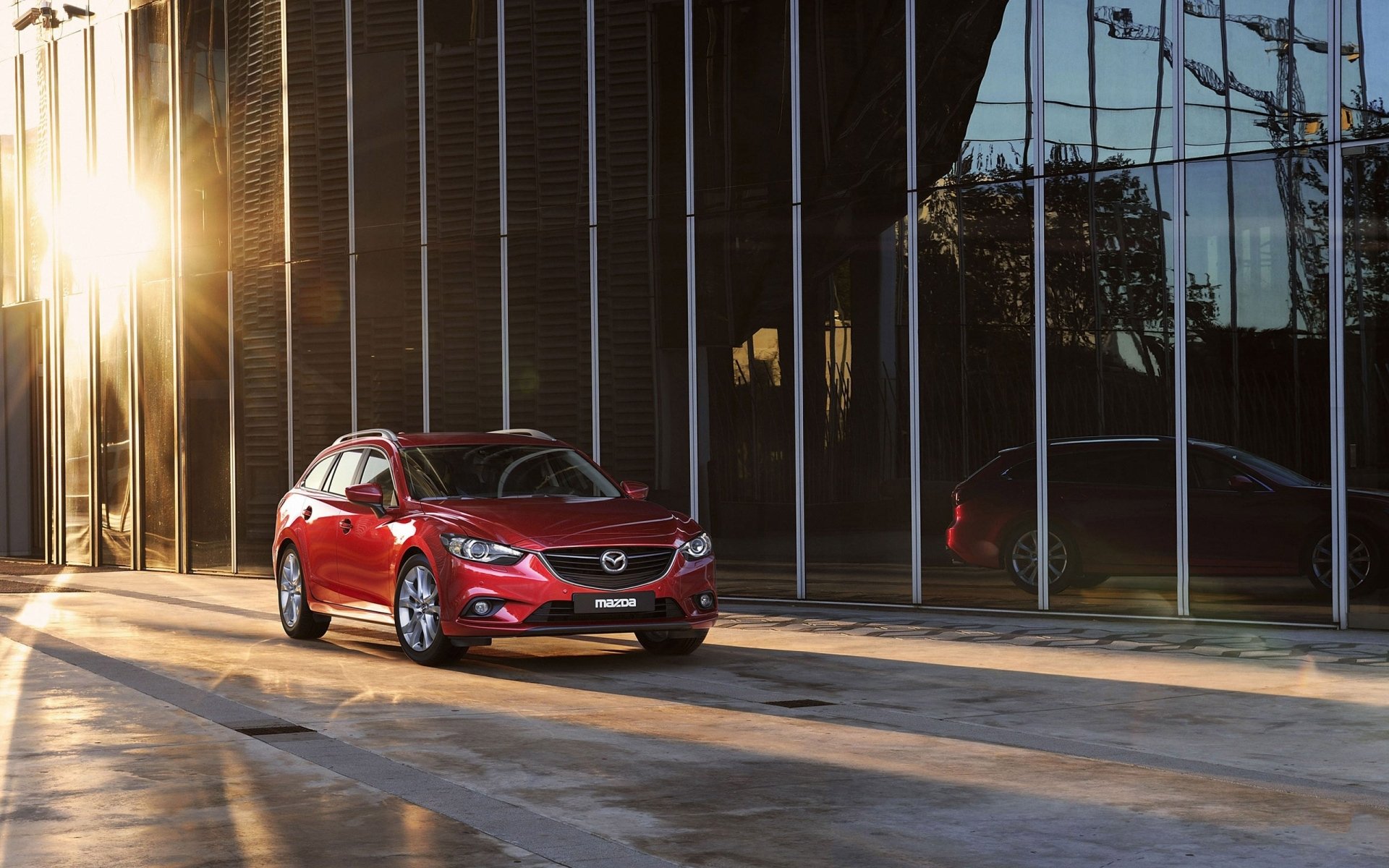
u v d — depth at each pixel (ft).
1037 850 17.74
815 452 48.83
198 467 67.56
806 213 48.93
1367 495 38.78
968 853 17.61
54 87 73.87
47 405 75.72
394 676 33.40
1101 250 42.80
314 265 62.49
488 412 57.21
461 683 32.30
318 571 40.09
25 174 75.92
